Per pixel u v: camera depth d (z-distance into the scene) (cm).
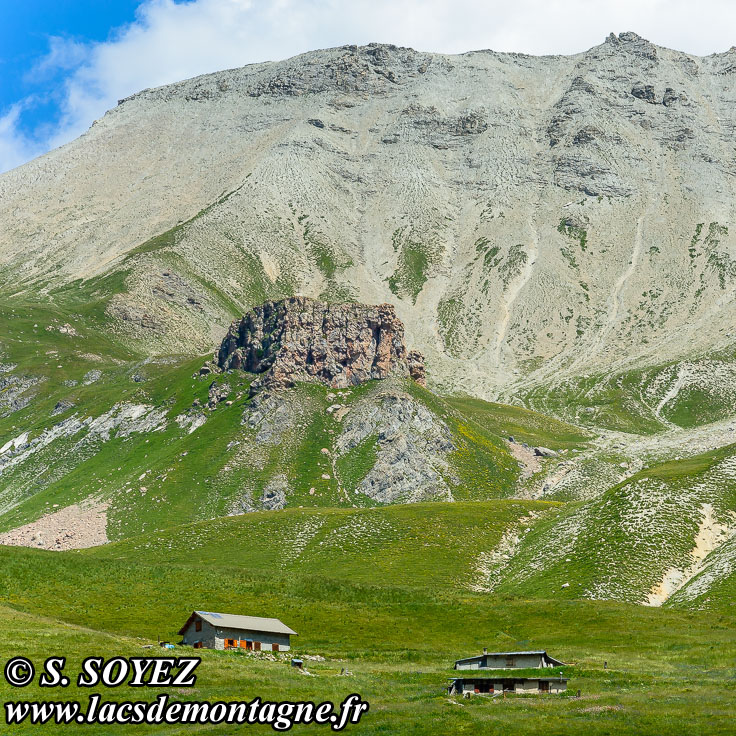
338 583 14662
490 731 6950
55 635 10194
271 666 9644
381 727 7238
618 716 7231
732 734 6519
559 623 12531
